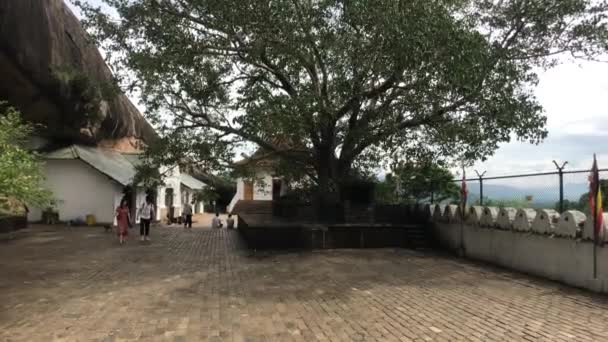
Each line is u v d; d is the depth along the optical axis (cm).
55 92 1916
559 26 1289
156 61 1330
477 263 1162
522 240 1029
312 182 1880
